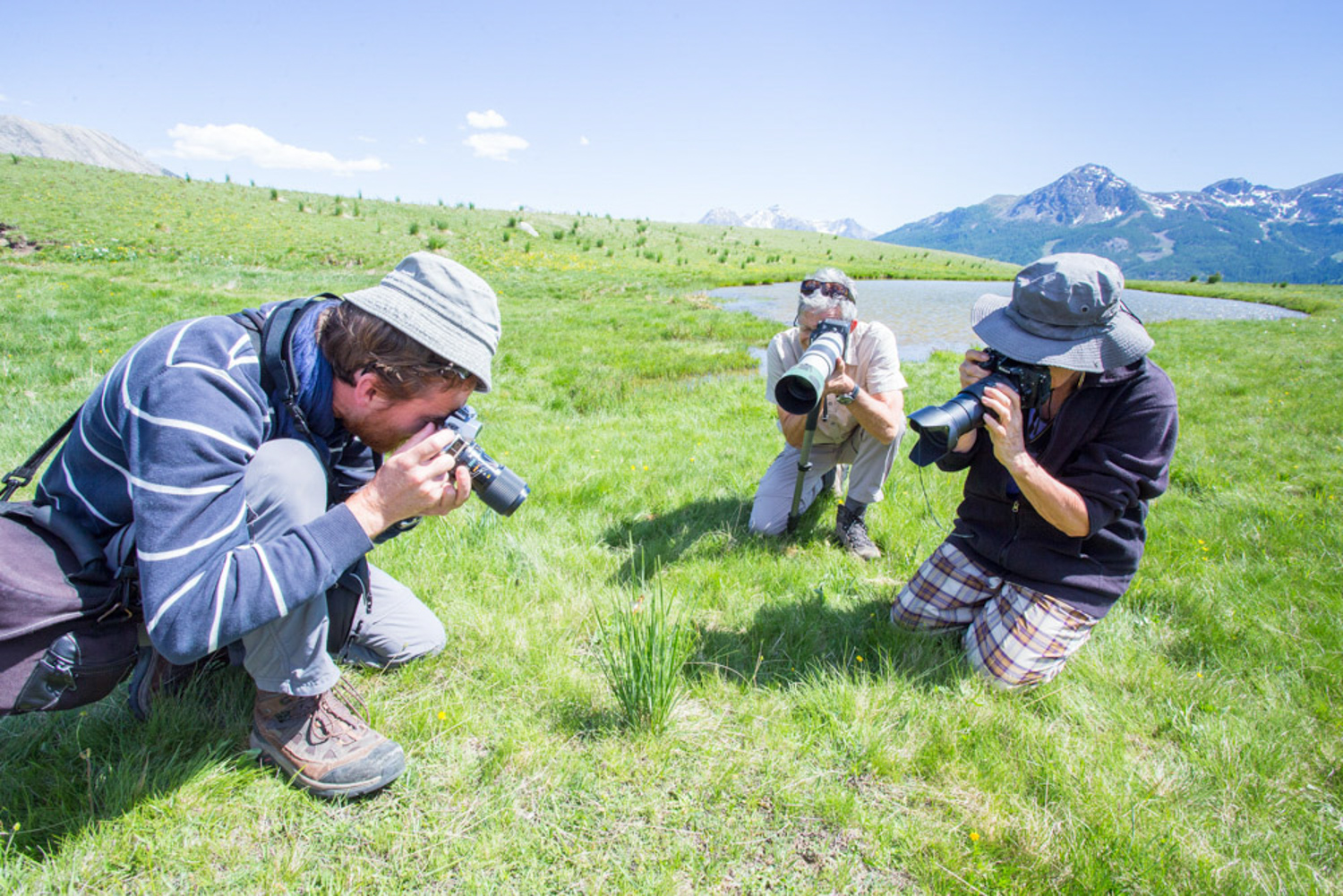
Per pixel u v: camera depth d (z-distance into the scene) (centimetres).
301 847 159
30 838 151
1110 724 216
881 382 325
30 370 609
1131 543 227
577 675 222
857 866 163
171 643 132
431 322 142
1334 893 157
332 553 143
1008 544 236
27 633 133
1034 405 206
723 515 382
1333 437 634
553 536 332
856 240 8806
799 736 202
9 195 2884
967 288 3316
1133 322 205
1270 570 330
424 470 147
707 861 161
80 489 146
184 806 162
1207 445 602
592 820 170
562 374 828
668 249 4756
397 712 200
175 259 1977
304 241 2777
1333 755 204
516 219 4634
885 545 356
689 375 905
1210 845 170
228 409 140
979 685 230
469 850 159
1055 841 169
